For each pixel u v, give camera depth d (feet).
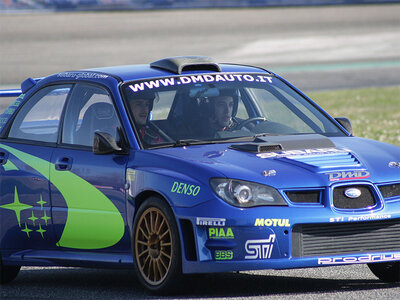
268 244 63.87
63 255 79.10
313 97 262.67
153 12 599.98
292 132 77.77
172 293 67.82
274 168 66.49
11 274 85.97
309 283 73.36
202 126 75.77
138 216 70.18
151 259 69.00
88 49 407.64
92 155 76.02
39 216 80.53
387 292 67.00
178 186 66.39
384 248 66.64
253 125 78.02
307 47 426.10
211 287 72.08
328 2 638.53
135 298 68.74
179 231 65.82
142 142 73.15
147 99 76.33
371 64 360.07
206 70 82.64
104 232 74.64
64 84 83.61
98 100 78.79
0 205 84.48
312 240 64.85
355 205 65.72
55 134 81.20
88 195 75.66
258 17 574.97
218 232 64.23
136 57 370.94
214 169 66.03
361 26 524.52
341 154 69.97
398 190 67.82
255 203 64.18
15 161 83.20
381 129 189.67
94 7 602.03
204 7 622.13
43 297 75.25
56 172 78.59
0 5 583.58
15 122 86.38
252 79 82.74
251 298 65.51
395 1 644.69
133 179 70.85
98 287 78.54
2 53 390.42
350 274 77.46
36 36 468.75
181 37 469.57
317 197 65.46
